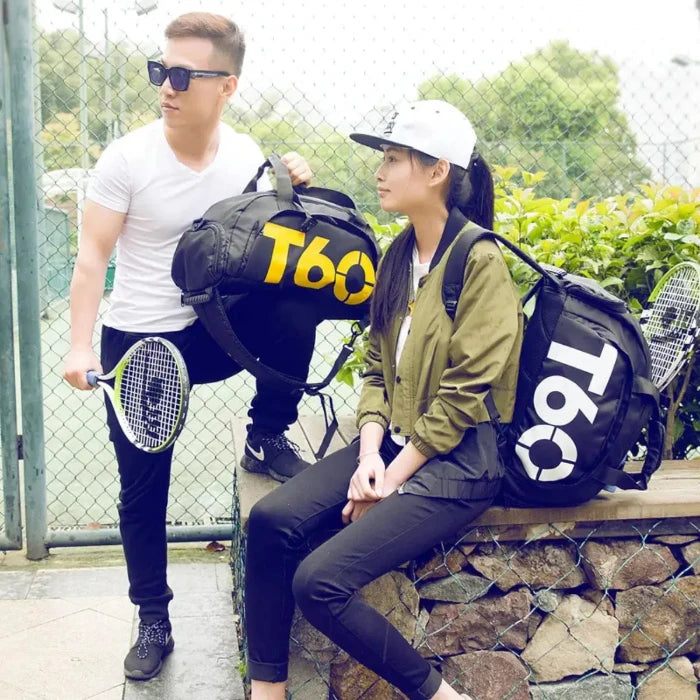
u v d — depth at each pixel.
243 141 2.95
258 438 2.93
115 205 2.72
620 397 2.38
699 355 3.27
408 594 2.56
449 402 2.27
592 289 2.47
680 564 2.69
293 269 2.61
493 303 2.29
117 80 4.09
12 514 3.86
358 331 2.93
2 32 3.58
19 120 3.63
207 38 2.65
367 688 2.57
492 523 2.50
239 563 3.09
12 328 3.76
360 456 2.43
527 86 4.75
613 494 2.64
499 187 3.54
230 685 2.90
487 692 2.63
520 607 2.61
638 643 2.68
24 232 3.69
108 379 2.64
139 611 3.01
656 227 3.26
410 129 2.39
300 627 2.53
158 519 2.95
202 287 2.57
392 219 4.12
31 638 3.18
